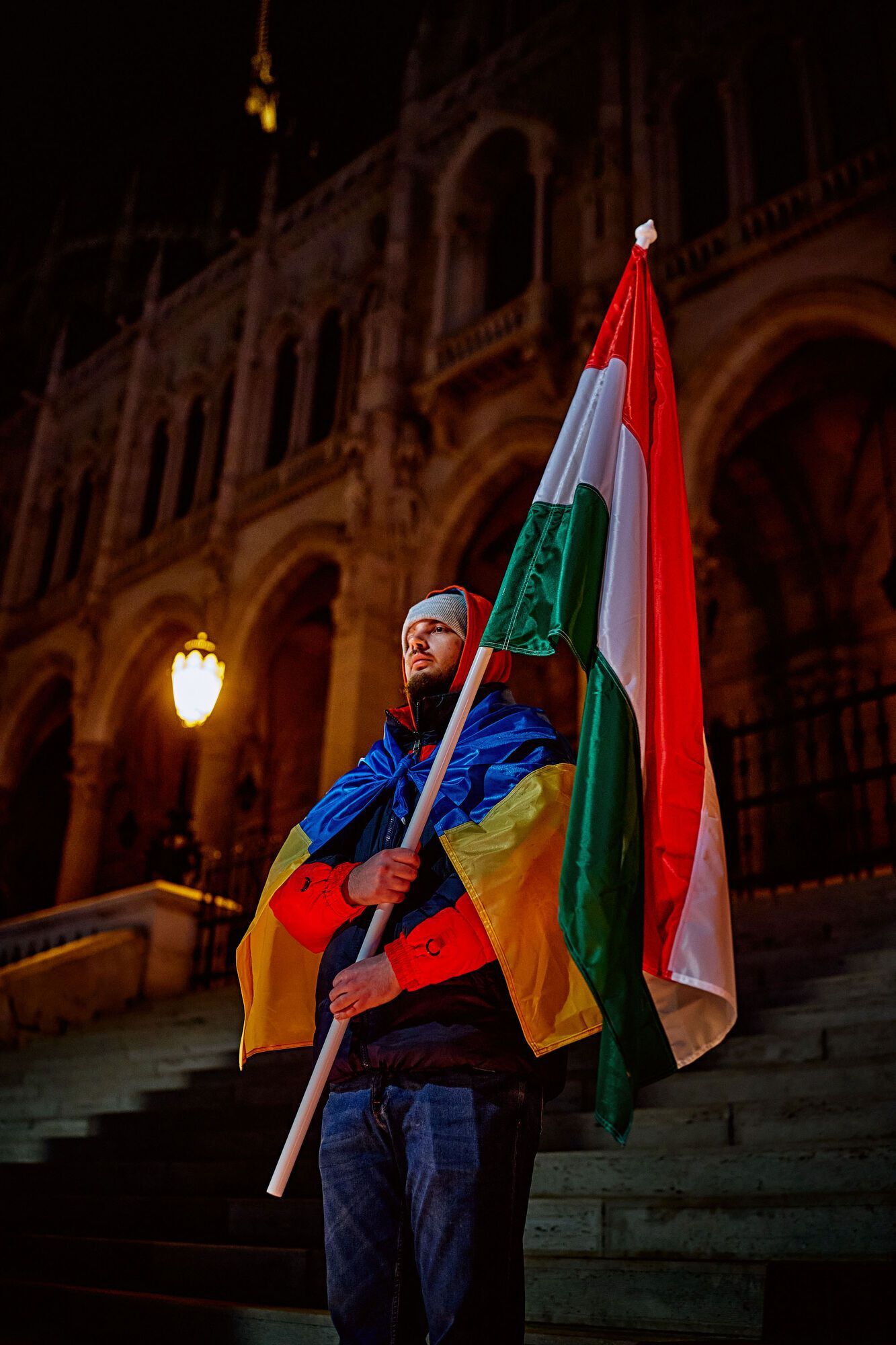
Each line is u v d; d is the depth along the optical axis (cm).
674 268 1451
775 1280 291
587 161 1582
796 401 1527
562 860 205
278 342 2141
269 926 244
